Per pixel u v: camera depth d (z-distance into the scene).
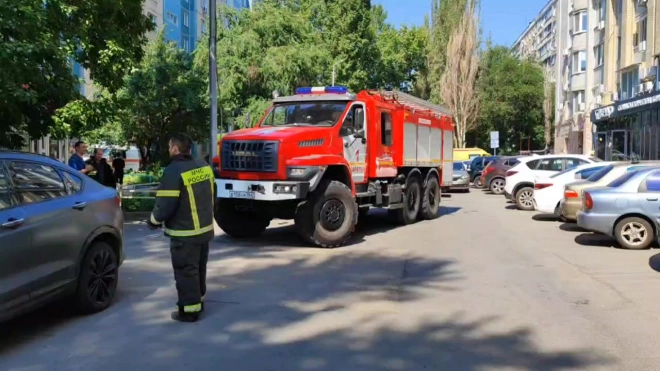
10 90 9.76
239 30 28.83
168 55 25.11
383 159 13.12
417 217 15.73
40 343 5.57
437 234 13.06
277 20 28.66
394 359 5.18
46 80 11.47
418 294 7.53
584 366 5.04
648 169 11.12
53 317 6.38
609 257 10.16
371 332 5.95
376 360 5.16
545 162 18.94
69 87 11.79
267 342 5.63
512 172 19.08
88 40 12.32
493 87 57.62
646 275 8.67
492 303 7.08
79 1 12.45
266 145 10.59
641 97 27.27
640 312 6.69
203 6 53.59
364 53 42.00
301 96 12.54
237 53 27.84
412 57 53.12
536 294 7.52
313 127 11.66
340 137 11.74
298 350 5.41
